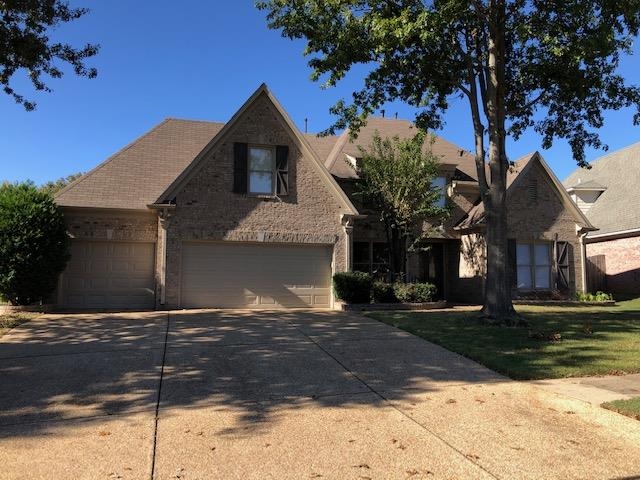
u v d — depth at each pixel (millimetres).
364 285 16984
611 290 24922
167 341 10445
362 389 7434
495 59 13406
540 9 12328
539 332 11352
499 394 7230
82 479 4562
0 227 14047
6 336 11000
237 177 16969
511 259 20172
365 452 5184
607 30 11055
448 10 11172
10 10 11133
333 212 17906
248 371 8281
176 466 4840
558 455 5125
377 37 11953
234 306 16812
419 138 16453
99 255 16703
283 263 17406
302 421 6082
